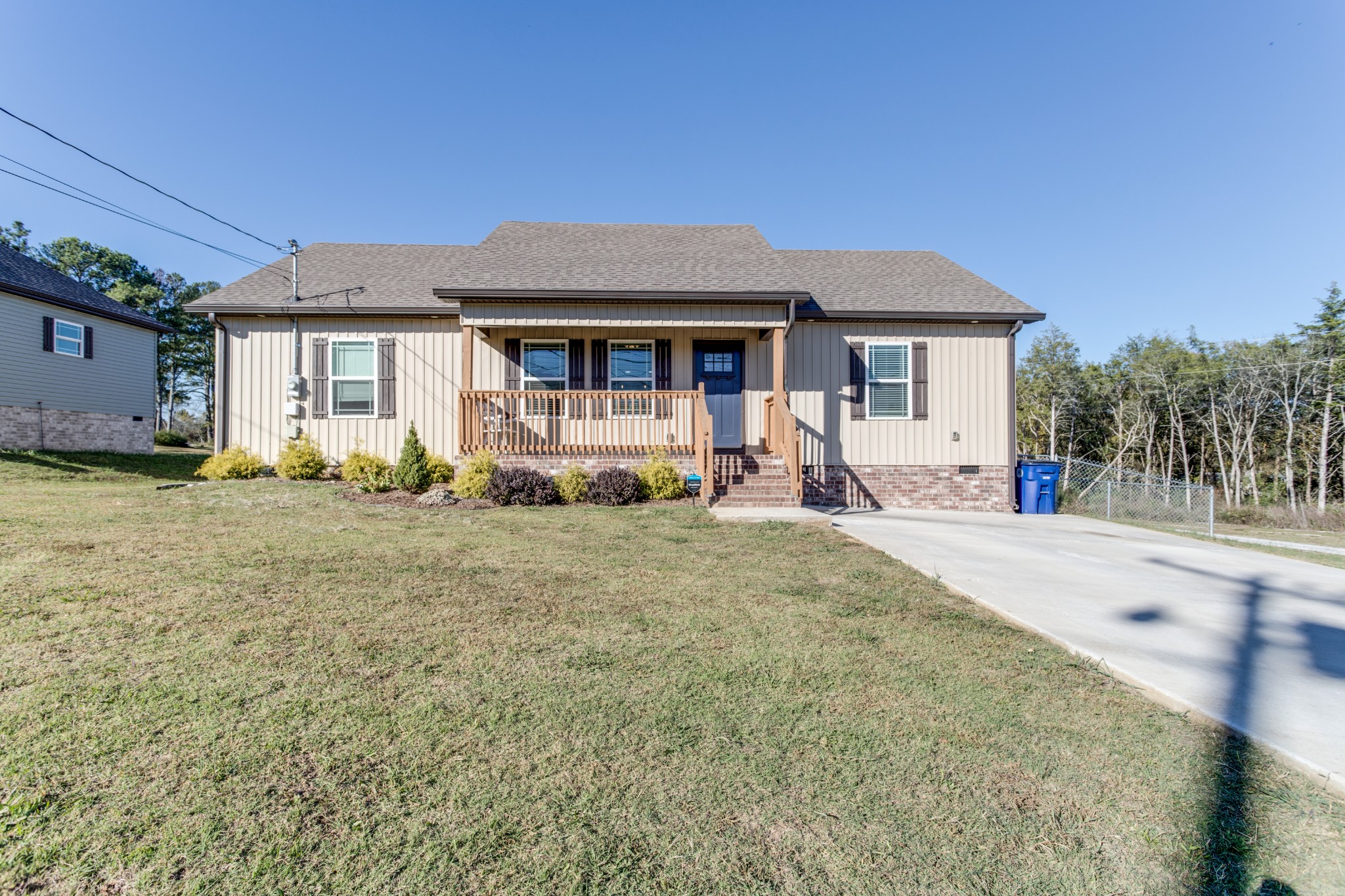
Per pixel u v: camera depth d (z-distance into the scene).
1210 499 11.10
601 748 2.49
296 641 3.51
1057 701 3.05
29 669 3.00
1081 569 6.18
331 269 13.06
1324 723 2.86
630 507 9.28
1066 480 14.67
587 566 5.58
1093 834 2.05
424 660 3.33
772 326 11.03
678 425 11.70
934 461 12.20
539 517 8.19
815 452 12.07
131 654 3.24
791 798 2.20
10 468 12.16
